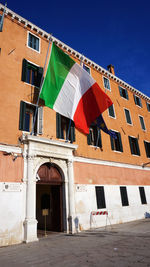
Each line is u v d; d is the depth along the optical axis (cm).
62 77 1127
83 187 1171
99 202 1228
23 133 989
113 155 1488
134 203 1484
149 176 1773
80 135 1296
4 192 832
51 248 677
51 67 1088
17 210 843
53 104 1058
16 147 935
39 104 1129
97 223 1160
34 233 838
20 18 1239
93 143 1421
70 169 1125
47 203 1354
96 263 485
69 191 1076
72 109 1134
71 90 1152
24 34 1246
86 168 1241
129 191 1488
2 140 906
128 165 1580
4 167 869
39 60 1256
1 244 759
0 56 1052
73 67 1166
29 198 881
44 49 1328
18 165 916
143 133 1975
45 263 507
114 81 1912
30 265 497
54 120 1176
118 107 1800
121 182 1451
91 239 809
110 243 713
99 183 1281
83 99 1205
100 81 1720
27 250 667
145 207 1566
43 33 1351
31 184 912
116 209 1318
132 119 1912
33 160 964
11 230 801
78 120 1167
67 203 1057
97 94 1224
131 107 1981
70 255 573
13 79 1063
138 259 500
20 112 1011
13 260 551
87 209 1141
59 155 1089
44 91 1023
